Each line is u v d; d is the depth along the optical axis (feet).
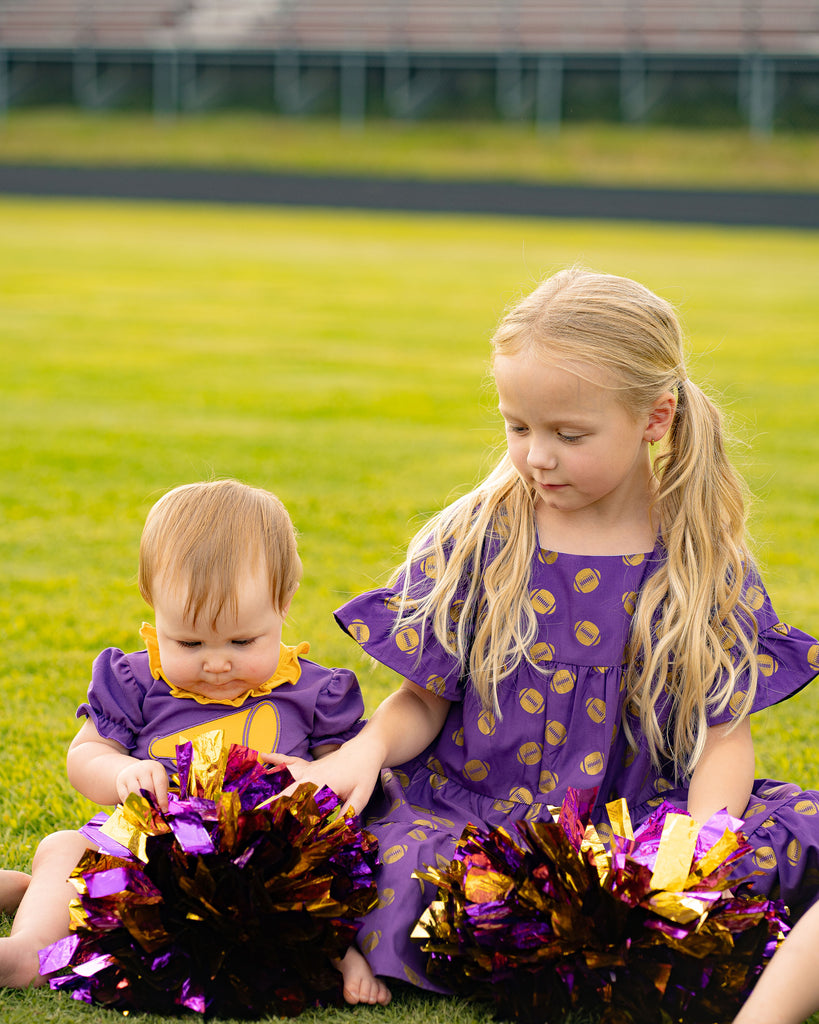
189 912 5.35
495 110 115.44
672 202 86.99
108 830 5.86
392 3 118.11
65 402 23.08
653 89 112.98
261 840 5.49
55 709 8.99
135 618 11.30
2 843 6.94
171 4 123.24
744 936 5.46
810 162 101.09
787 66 109.70
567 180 98.07
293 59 117.29
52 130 111.65
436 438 20.74
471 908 5.41
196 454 18.79
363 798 6.12
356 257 56.34
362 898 5.73
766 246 64.28
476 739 6.48
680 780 6.51
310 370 28.09
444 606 6.50
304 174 99.14
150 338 32.35
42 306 37.96
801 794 6.36
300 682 6.79
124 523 14.79
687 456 6.56
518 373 6.02
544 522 6.64
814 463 18.97
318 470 17.85
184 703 6.53
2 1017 5.28
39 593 11.98
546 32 114.32
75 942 5.49
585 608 6.44
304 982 5.45
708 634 6.36
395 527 14.58
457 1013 5.44
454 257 56.85
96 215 74.28
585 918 5.28
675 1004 5.31
